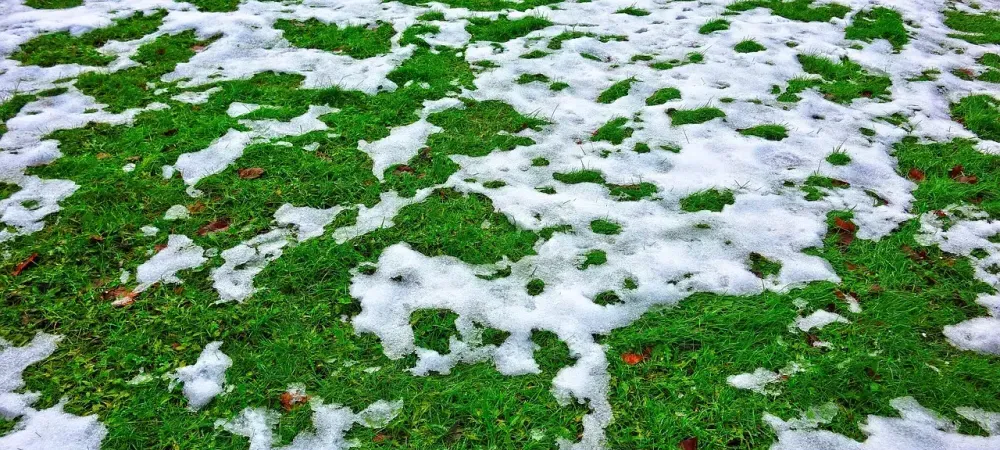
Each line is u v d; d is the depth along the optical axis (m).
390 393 2.48
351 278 3.06
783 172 3.96
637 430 2.35
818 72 5.37
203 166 3.85
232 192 3.63
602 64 5.45
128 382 2.52
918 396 2.48
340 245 3.22
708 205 3.63
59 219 3.38
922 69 5.45
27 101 4.53
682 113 4.60
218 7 6.24
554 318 2.84
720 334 2.72
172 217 3.44
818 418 2.39
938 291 3.00
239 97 4.67
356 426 2.37
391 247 3.27
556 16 6.43
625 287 3.02
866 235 3.38
